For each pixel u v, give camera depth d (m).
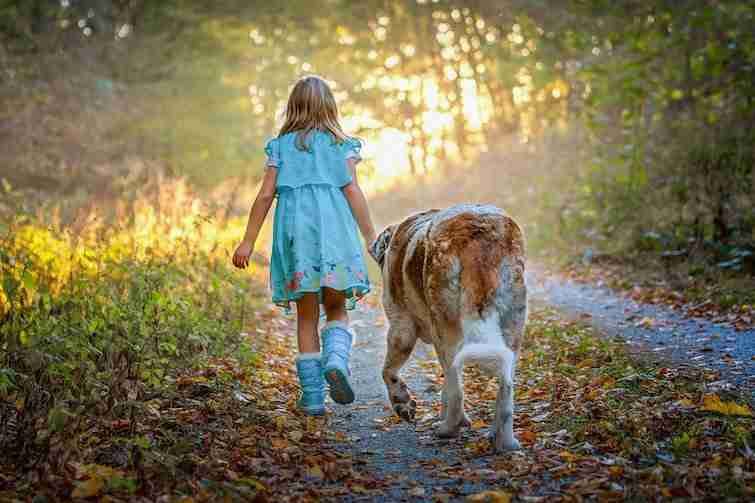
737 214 10.95
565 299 9.92
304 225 4.86
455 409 4.89
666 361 6.33
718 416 4.71
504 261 4.50
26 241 7.64
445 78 26.58
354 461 4.54
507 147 23.84
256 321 8.65
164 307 6.55
